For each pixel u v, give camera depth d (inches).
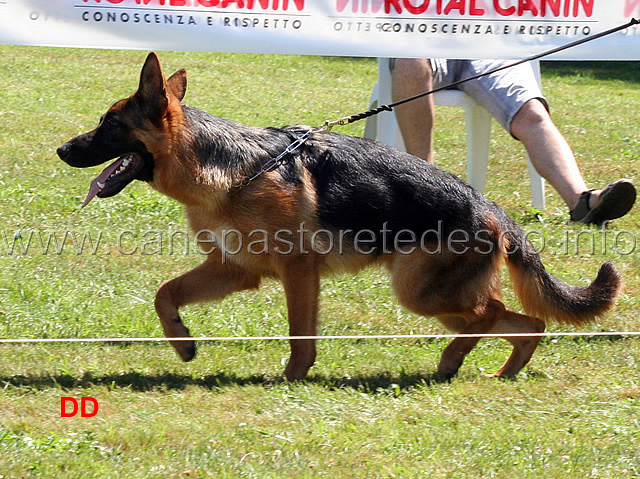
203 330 305.6
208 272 281.7
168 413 232.8
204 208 265.3
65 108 677.9
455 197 276.1
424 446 219.1
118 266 361.7
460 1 291.0
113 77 825.5
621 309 337.7
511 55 298.8
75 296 326.6
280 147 269.7
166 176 262.5
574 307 284.4
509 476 205.6
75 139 261.9
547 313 287.6
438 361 288.0
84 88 766.5
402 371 276.5
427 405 249.4
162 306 274.5
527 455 216.2
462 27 293.0
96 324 301.7
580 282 362.9
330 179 270.8
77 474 195.2
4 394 239.5
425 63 414.9
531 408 249.9
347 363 283.6
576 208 431.5
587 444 224.4
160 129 257.8
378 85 450.9
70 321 303.1
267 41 281.4
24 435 214.2
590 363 289.4
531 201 482.9
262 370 275.9
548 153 437.7
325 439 220.1
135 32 273.1
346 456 211.3
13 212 418.0
